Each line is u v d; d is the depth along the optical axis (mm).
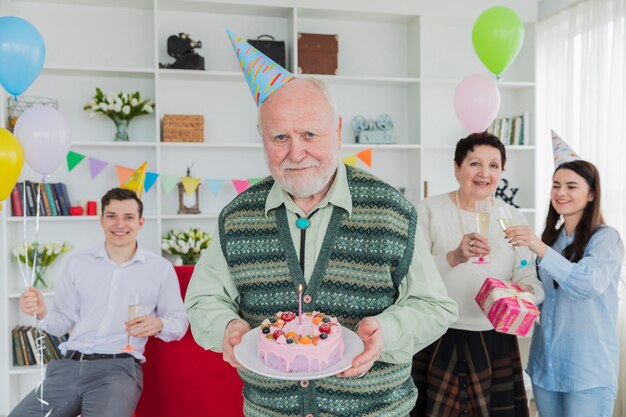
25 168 3359
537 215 3795
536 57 3738
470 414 1903
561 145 2244
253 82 1198
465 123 2496
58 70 3285
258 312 1232
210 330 1228
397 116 3840
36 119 2082
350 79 3559
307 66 3482
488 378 1900
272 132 1143
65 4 3416
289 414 1186
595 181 2021
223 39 3582
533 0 3727
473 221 2035
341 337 1081
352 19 3705
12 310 3266
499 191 3809
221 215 1312
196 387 1939
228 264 1271
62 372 2172
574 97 3400
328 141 1157
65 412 2117
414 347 1175
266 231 1227
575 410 1982
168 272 2389
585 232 2025
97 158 3488
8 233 3215
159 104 3453
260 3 3412
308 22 3689
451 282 1939
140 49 3506
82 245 3500
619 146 3035
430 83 3680
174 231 3482
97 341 2281
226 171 3645
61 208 3334
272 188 1255
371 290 1183
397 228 1185
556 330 2025
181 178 3369
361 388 1165
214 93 3611
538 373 2098
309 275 1203
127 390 2080
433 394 1910
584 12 3283
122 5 3438
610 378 1973
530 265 2061
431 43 3850
